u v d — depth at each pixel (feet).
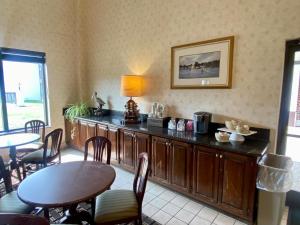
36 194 4.94
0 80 12.42
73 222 6.01
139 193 5.80
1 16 12.01
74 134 14.80
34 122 12.62
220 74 8.95
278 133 7.85
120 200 5.98
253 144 7.55
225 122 8.73
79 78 15.98
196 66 9.66
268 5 7.55
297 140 7.93
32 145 11.53
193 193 8.26
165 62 10.88
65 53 15.20
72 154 14.05
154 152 9.49
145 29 11.59
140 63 12.10
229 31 8.56
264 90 7.94
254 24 7.92
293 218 7.33
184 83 10.17
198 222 7.16
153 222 7.16
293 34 7.16
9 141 9.56
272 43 7.60
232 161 7.05
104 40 14.15
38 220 3.38
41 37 13.80
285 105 7.69
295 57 7.46
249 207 6.83
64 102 15.55
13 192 6.46
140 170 6.28
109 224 5.39
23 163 9.77
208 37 9.20
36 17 13.46
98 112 14.40
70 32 15.35
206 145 7.61
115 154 11.56
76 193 5.00
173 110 10.82
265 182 6.47
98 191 5.13
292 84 7.58
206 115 8.96
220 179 7.42
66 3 14.88
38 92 14.38
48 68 14.38
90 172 6.23
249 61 8.17
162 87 11.17
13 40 12.59
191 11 9.61
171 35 10.47
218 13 8.79
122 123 11.59
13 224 3.34
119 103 13.87
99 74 14.92
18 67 13.23
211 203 7.78
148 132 9.58
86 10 15.07
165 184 9.21
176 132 9.41
